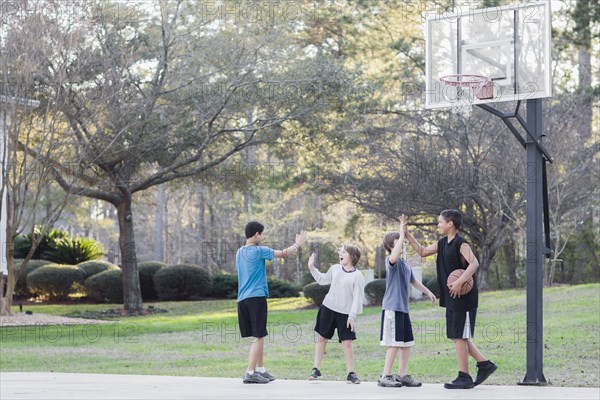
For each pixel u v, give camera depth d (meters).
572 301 25.14
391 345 11.95
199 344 21.38
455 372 15.36
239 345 21.14
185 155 33.44
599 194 35.00
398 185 34.19
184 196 65.12
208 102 31.19
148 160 32.56
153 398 10.80
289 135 34.53
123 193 33.62
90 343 21.95
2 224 29.08
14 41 25.77
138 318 31.44
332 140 35.12
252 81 30.89
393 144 35.62
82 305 36.78
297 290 41.25
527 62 13.38
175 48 31.47
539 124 13.03
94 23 28.25
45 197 44.78
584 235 38.66
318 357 12.94
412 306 29.34
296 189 42.00
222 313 32.44
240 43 31.20
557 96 34.72
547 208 13.38
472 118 33.16
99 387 12.40
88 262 39.75
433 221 37.31
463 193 33.41
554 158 32.66
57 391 11.85
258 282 12.40
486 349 18.05
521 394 11.01
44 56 26.05
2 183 27.34
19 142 28.58
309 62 32.41
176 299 38.66
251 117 34.69
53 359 18.77
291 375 15.45
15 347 21.09
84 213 62.50
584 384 13.71
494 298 28.44
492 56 13.84
